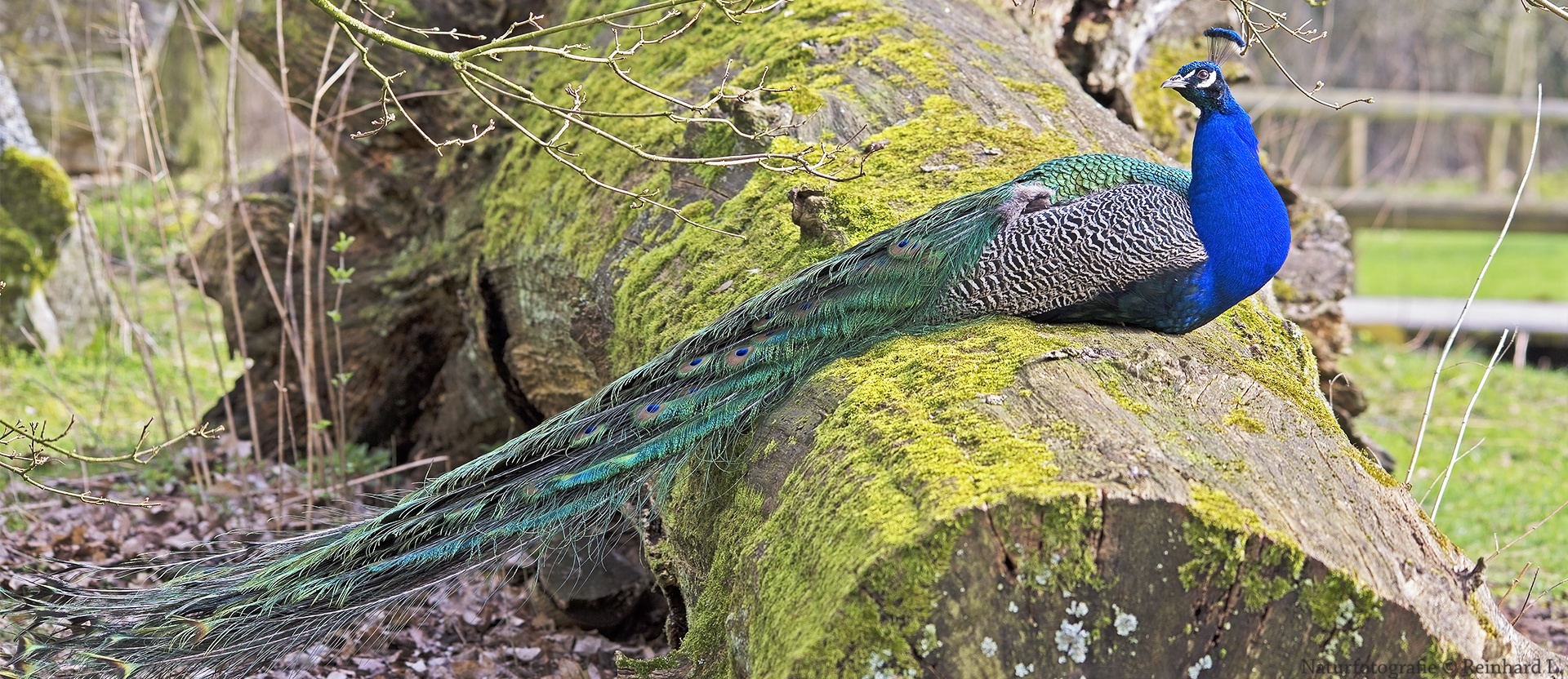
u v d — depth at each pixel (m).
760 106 4.62
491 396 6.19
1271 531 2.45
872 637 2.47
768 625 2.78
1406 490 2.88
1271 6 12.30
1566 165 22.95
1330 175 11.62
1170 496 2.46
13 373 7.96
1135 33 6.23
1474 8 23.83
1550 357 11.00
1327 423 3.09
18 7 12.26
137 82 6.26
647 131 5.10
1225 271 3.32
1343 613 2.44
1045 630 2.47
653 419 3.45
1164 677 2.49
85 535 5.48
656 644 5.05
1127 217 3.28
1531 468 8.26
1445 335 11.03
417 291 6.42
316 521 4.77
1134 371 3.05
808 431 3.16
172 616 3.33
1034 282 3.31
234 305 6.30
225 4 13.38
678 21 5.64
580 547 5.02
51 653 3.25
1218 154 3.34
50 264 8.68
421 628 4.98
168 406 7.97
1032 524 2.45
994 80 4.96
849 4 5.33
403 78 6.28
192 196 12.40
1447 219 11.91
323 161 7.06
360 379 6.80
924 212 3.95
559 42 6.23
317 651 3.42
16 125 8.89
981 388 2.96
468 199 6.13
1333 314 6.21
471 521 3.44
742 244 4.29
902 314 3.41
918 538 2.45
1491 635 2.60
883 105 4.77
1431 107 12.38
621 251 4.77
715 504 3.45
